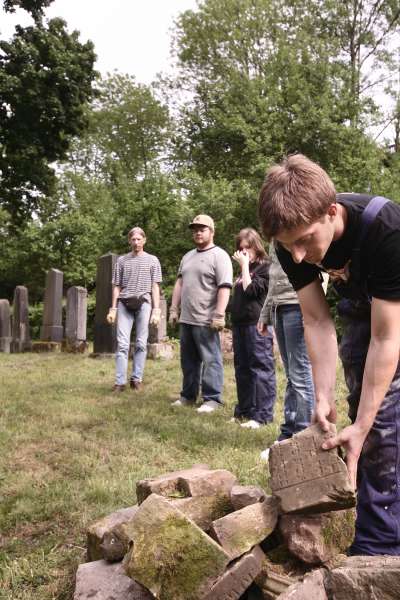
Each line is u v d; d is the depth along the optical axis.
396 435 2.21
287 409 4.14
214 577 1.84
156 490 2.35
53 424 5.09
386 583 1.75
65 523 3.01
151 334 10.78
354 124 21.56
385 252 1.95
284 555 2.04
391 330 2.01
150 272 7.03
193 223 5.97
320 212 1.83
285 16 25.58
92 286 26.45
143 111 36.16
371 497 2.22
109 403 6.07
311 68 22.67
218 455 4.06
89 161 37.84
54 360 10.82
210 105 24.59
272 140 21.97
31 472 3.78
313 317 2.38
